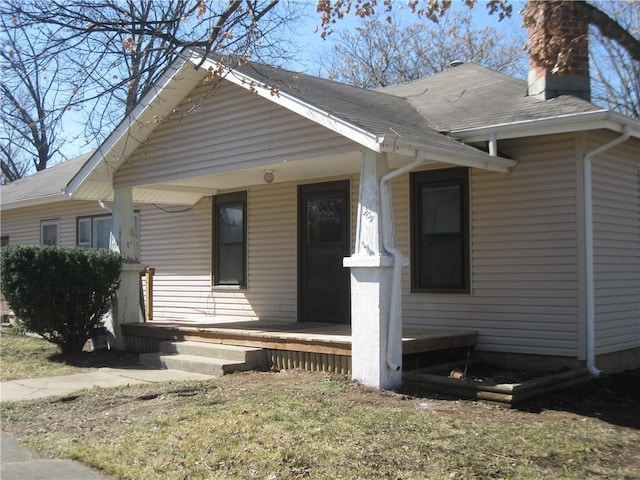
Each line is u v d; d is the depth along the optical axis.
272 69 8.63
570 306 8.27
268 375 8.21
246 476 4.58
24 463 5.12
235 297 12.39
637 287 9.41
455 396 6.98
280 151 8.59
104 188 11.68
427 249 9.59
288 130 8.50
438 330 9.23
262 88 8.09
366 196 7.43
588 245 8.17
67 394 7.50
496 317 8.88
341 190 10.66
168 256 13.77
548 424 5.89
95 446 5.42
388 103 10.71
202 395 7.08
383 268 7.27
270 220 11.77
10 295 10.00
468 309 9.14
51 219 17.02
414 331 9.07
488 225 9.00
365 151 7.50
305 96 8.09
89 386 8.02
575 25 8.67
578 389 7.51
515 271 8.74
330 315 10.86
